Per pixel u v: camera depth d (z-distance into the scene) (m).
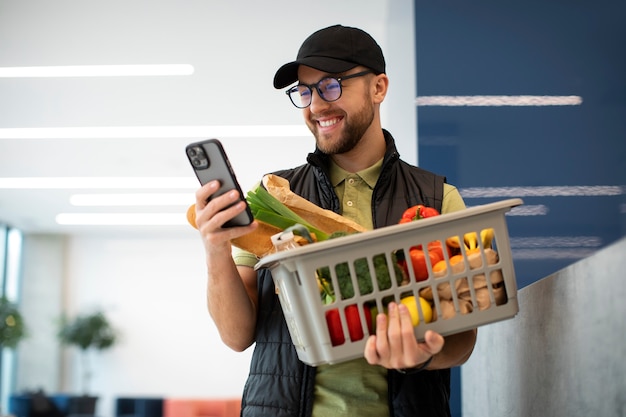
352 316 1.22
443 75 3.66
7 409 12.10
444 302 1.24
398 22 5.50
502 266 1.24
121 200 12.41
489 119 3.60
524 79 3.62
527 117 3.58
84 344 13.98
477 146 3.58
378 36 6.95
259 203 1.39
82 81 7.95
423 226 1.20
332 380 1.50
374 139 1.66
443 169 3.59
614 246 1.10
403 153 5.67
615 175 3.48
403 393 1.47
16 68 7.64
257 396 1.51
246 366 14.31
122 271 14.78
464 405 2.76
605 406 1.15
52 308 14.69
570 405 1.35
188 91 8.18
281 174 1.75
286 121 9.16
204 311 14.51
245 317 1.54
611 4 3.61
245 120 9.10
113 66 7.56
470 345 1.44
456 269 1.23
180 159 10.38
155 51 7.26
